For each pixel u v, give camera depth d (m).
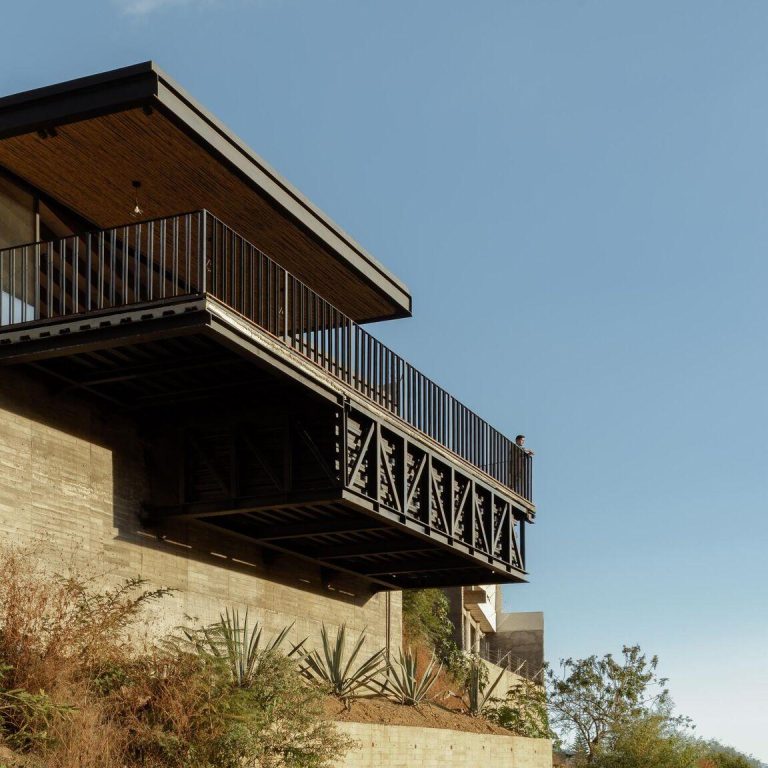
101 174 20.25
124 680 16.91
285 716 18.36
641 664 41.16
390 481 21.67
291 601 25.30
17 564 17.34
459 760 24.94
